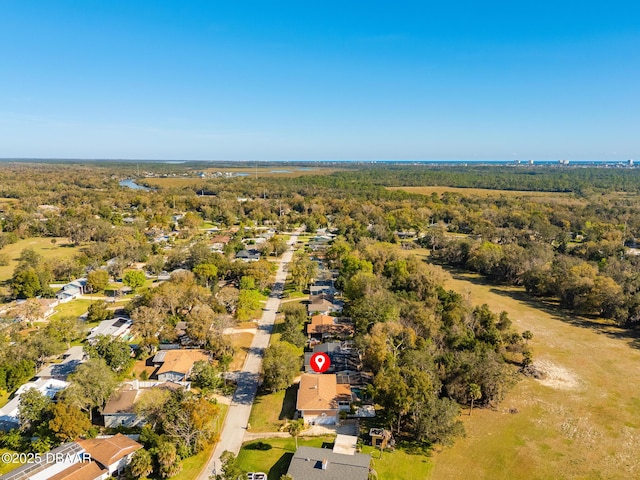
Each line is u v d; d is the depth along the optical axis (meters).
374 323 83.62
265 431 60.34
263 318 101.69
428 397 58.69
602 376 79.06
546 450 58.19
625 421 65.25
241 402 67.50
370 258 135.38
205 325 81.38
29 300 97.56
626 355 87.75
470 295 122.12
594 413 67.25
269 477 51.31
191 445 55.47
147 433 54.69
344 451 54.28
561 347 91.25
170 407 57.00
